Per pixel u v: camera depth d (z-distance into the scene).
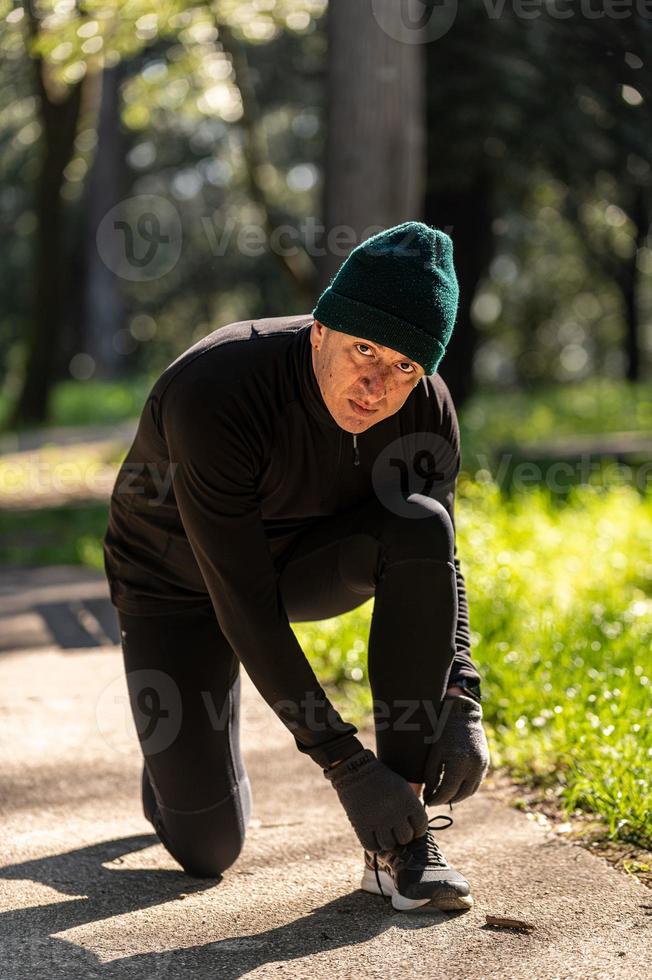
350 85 6.91
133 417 21.25
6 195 31.08
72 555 8.19
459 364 15.08
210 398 2.18
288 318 2.39
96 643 5.40
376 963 2.14
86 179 29.53
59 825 3.01
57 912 2.44
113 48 8.00
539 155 12.17
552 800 3.07
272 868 2.67
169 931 2.32
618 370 37.12
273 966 2.14
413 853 2.31
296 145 22.86
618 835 2.77
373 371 2.08
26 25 8.31
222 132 29.58
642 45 6.09
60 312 17.81
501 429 14.85
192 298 33.50
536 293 31.84
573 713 3.33
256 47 14.41
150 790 2.78
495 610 4.56
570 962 2.12
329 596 2.49
